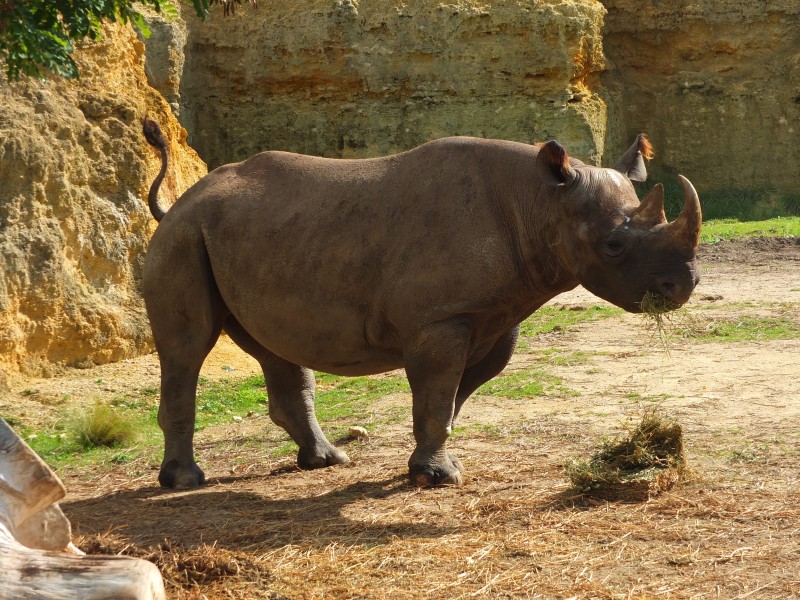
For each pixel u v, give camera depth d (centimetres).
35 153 2278
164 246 1394
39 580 571
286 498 1291
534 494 1215
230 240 1354
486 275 1238
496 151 1284
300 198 1334
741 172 6103
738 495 1160
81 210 2408
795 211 5822
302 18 5266
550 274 1255
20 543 664
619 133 6100
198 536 1126
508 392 1875
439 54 5256
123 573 574
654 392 1802
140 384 2261
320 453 1465
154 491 1389
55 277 2275
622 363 2111
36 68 1427
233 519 1198
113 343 2397
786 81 6066
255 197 1362
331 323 1308
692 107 6153
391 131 5262
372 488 1305
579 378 1973
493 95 5278
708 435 1461
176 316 1395
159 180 1533
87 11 1405
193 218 1381
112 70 2628
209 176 1429
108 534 1139
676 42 6203
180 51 3994
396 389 2019
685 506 1126
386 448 1547
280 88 5331
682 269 1132
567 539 1038
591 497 1182
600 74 5994
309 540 1080
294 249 1310
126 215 2503
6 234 2216
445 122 5256
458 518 1135
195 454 1636
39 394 2122
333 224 1302
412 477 1288
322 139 5291
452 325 1242
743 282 3406
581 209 1189
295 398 1475
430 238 1252
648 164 6231
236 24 5322
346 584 938
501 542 1037
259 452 1609
